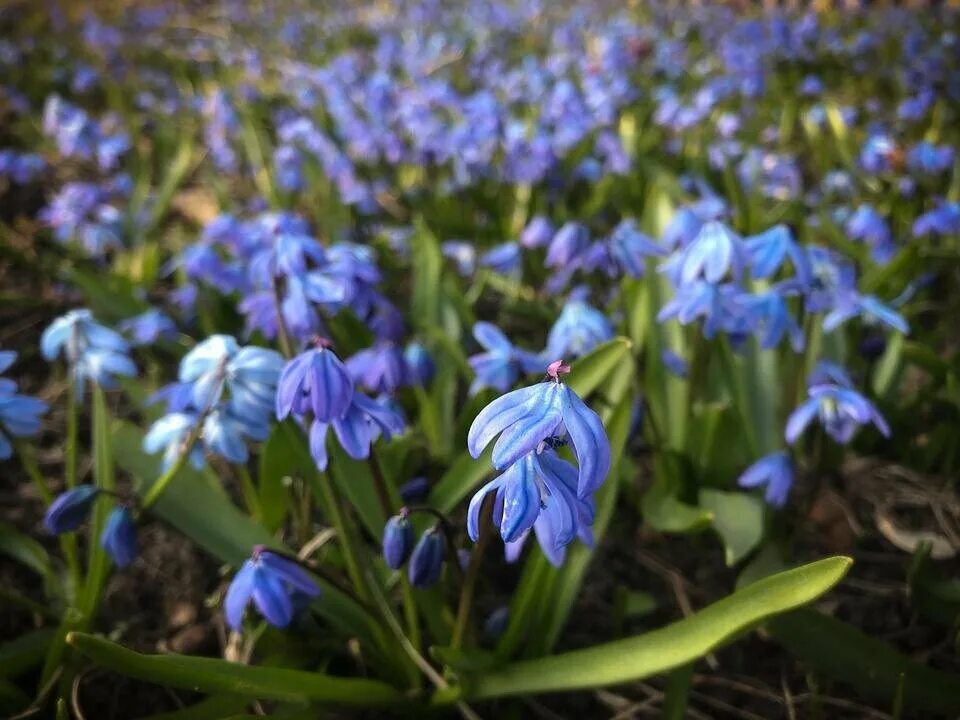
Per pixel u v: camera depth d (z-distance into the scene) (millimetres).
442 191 318
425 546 111
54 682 134
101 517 144
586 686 109
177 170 321
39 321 259
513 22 695
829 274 196
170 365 236
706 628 99
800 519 161
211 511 143
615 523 178
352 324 194
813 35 559
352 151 353
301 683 115
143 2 781
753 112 411
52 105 322
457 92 443
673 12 740
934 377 182
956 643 145
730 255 137
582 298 209
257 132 369
